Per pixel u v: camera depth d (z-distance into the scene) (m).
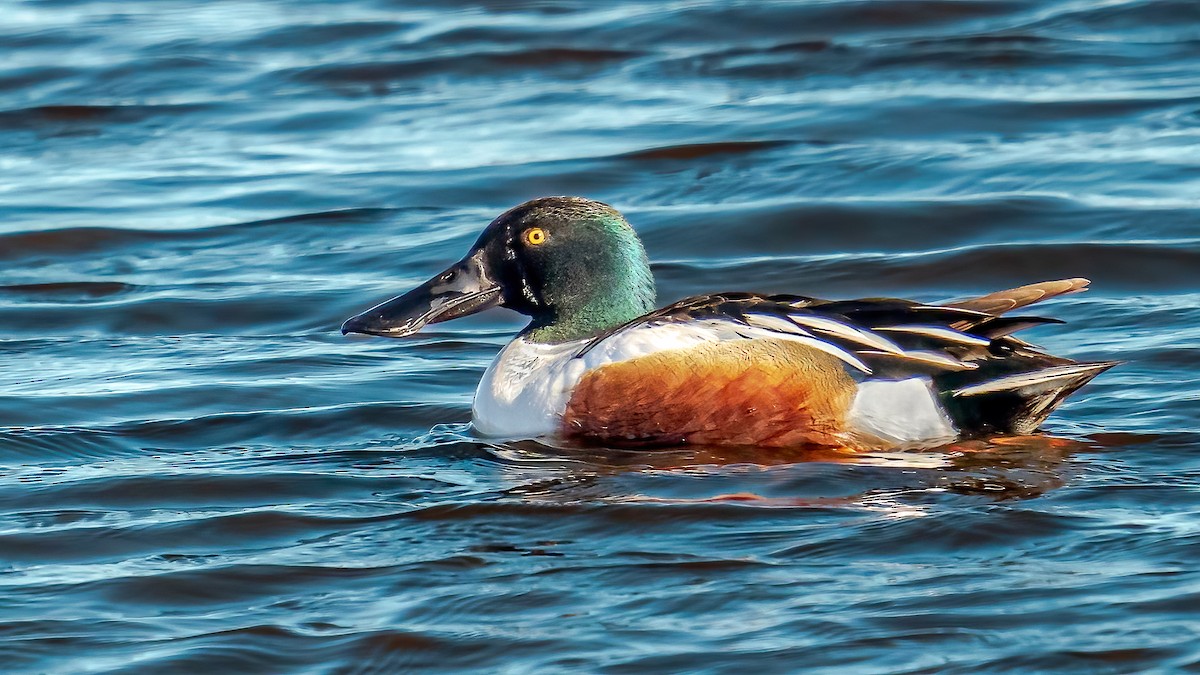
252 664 8.04
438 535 9.78
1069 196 18.89
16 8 32.56
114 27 30.30
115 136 24.05
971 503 9.99
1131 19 26.94
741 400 11.41
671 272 17.52
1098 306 15.46
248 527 10.05
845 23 27.61
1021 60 25.03
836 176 20.14
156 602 8.86
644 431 11.60
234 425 12.63
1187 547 9.03
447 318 12.79
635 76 25.78
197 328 15.98
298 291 16.94
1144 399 12.50
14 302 16.91
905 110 22.73
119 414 12.98
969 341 11.34
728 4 28.72
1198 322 14.68
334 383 13.79
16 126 24.72
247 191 20.94
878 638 7.98
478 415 12.28
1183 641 7.78
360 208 20.02
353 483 10.95
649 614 8.42
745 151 21.38
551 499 10.36
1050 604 8.30
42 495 10.81
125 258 18.53
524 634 8.23
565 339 12.54
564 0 30.64
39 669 8.01
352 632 8.35
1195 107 22.20
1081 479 10.45
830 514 9.88
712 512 9.97
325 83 26.30
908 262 17.27
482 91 25.48
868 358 11.39
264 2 32.22
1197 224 17.73
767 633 8.11
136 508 10.52
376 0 31.66
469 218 19.44
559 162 21.31
